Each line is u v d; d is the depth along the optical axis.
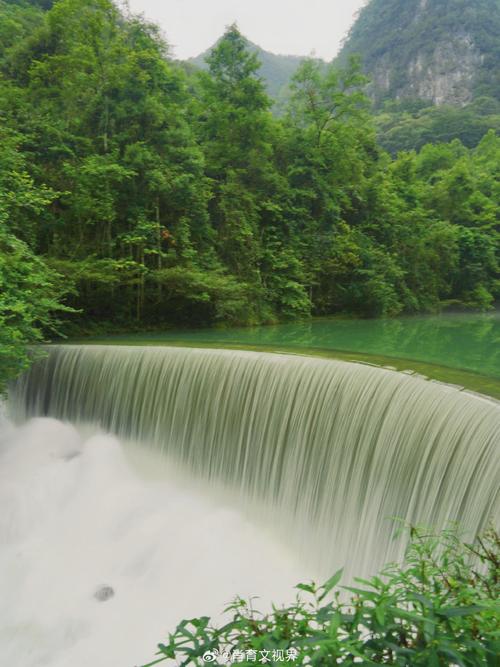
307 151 24.58
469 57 108.31
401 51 118.00
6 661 6.09
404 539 6.17
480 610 1.31
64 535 8.48
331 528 7.43
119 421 11.03
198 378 9.85
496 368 10.12
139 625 6.63
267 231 21.91
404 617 1.32
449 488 5.73
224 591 7.18
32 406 12.12
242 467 9.00
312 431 7.95
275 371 8.73
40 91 17.53
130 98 16.95
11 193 12.61
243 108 22.03
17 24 21.61
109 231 16.12
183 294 16.95
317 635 1.33
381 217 27.55
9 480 9.58
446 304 29.16
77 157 16.55
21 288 10.85
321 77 26.42
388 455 6.72
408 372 7.33
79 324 15.98
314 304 22.72
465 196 34.47
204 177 18.83
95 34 17.17
